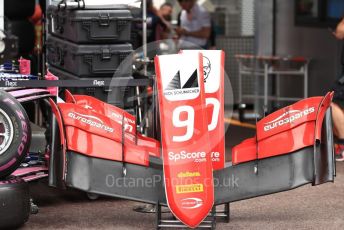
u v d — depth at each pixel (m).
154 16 30.34
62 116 15.04
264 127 15.31
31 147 18.80
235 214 17.19
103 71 18.72
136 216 17.09
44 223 16.48
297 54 32.25
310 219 16.77
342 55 23.88
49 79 18.16
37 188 19.89
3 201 15.47
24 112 15.73
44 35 20.72
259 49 33.91
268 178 15.25
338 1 29.25
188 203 14.51
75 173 15.03
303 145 15.05
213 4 36.88
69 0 18.64
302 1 31.86
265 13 33.84
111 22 18.67
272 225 16.25
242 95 32.91
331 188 19.80
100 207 17.95
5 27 21.50
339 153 23.45
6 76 17.86
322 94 30.38
